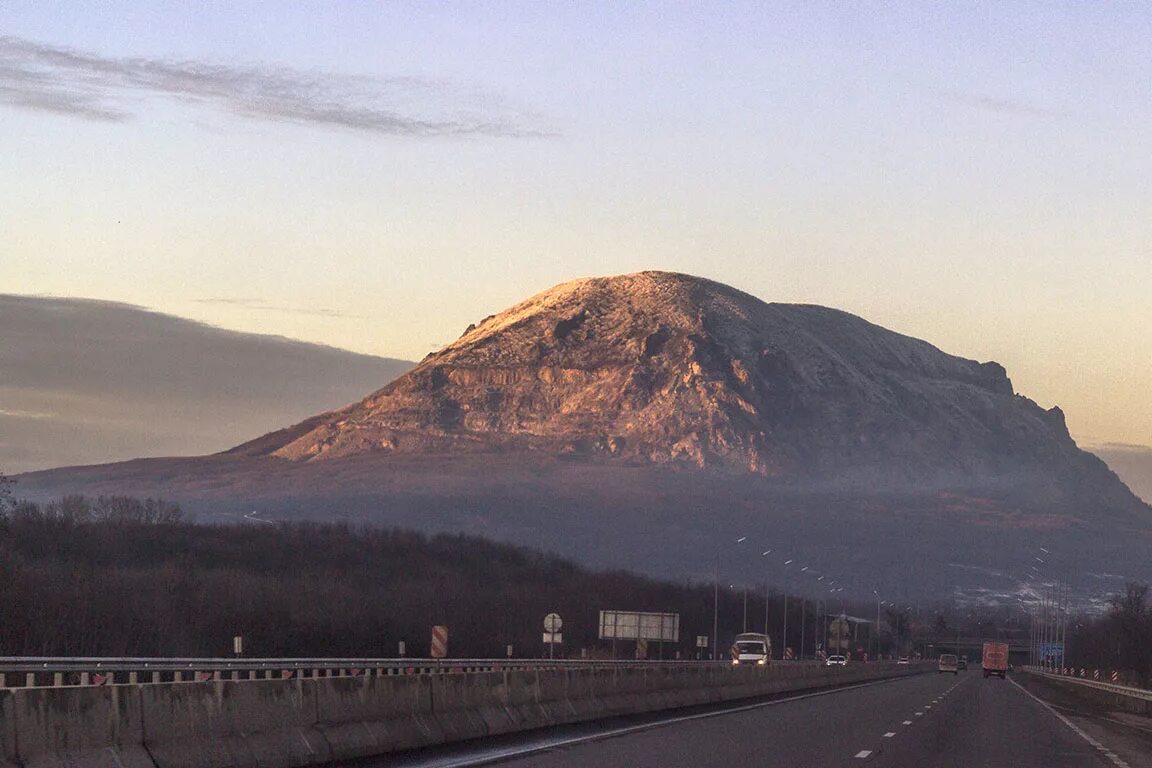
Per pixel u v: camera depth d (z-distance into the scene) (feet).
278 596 589.73
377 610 622.13
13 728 66.18
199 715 84.79
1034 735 164.35
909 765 114.62
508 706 146.82
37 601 396.98
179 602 488.02
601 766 104.88
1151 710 259.60
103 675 234.38
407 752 112.47
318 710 102.47
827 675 391.65
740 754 119.85
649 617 552.82
